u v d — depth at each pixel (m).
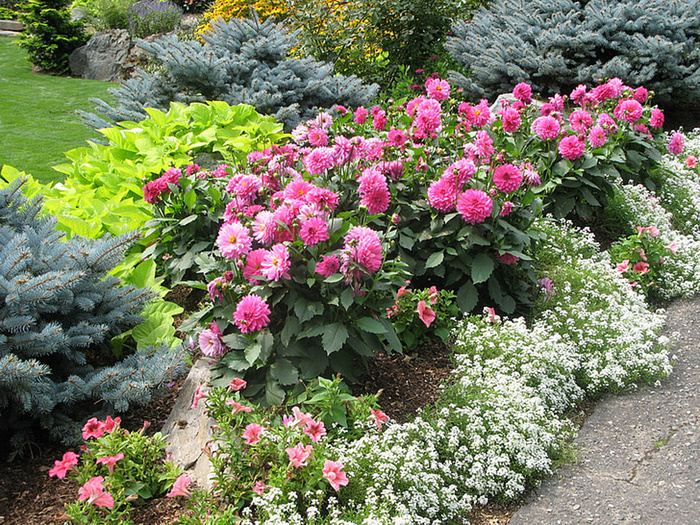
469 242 3.85
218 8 11.97
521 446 2.97
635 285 4.77
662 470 3.03
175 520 2.54
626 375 3.79
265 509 2.41
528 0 9.40
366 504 2.54
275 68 7.08
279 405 2.93
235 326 3.18
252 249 3.35
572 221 5.68
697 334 4.34
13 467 2.85
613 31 8.38
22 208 3.45
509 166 3.91
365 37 9.65
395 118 5.16
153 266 3.96
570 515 2.76
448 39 9.65
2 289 2.88
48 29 13.27
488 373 3.55
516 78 8.50
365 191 3.56
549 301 4.32
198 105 5.96
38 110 10.17
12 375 2.69
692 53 7.95
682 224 6.04
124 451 2.70
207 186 4.11
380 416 2.91
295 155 4.05
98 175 5.06
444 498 2.72
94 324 3.21
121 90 7.09
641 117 6.25
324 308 3.16
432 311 3.69
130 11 15.16
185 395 3.17
